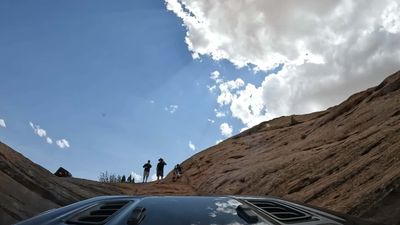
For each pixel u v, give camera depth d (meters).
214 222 2.06
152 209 2.29
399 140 11.68
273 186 15.48
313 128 24.59
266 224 2.12
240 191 17.92
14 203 9.88
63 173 20.56
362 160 12.16
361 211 8.50
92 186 16.98
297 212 2.55
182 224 2.00
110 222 2.07
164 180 36.38
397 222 7.47
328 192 11.26
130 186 22.70
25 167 12.85
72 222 2.18
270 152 24.98
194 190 24.91
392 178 8.99
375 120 16.75
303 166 15.56
